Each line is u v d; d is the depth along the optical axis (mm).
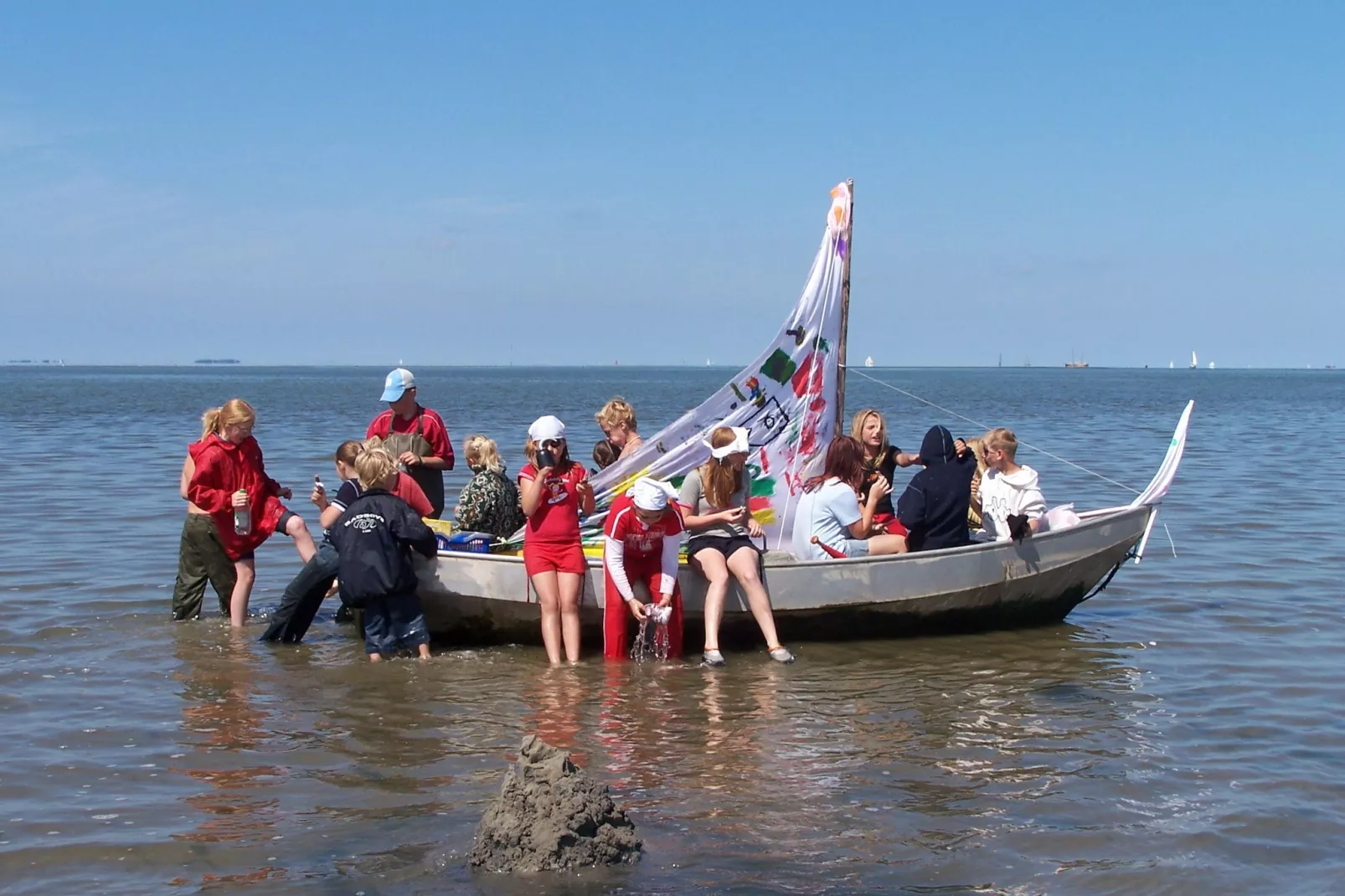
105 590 11000
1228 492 19141
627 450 10734
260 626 9883
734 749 6836
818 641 9625
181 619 10016
